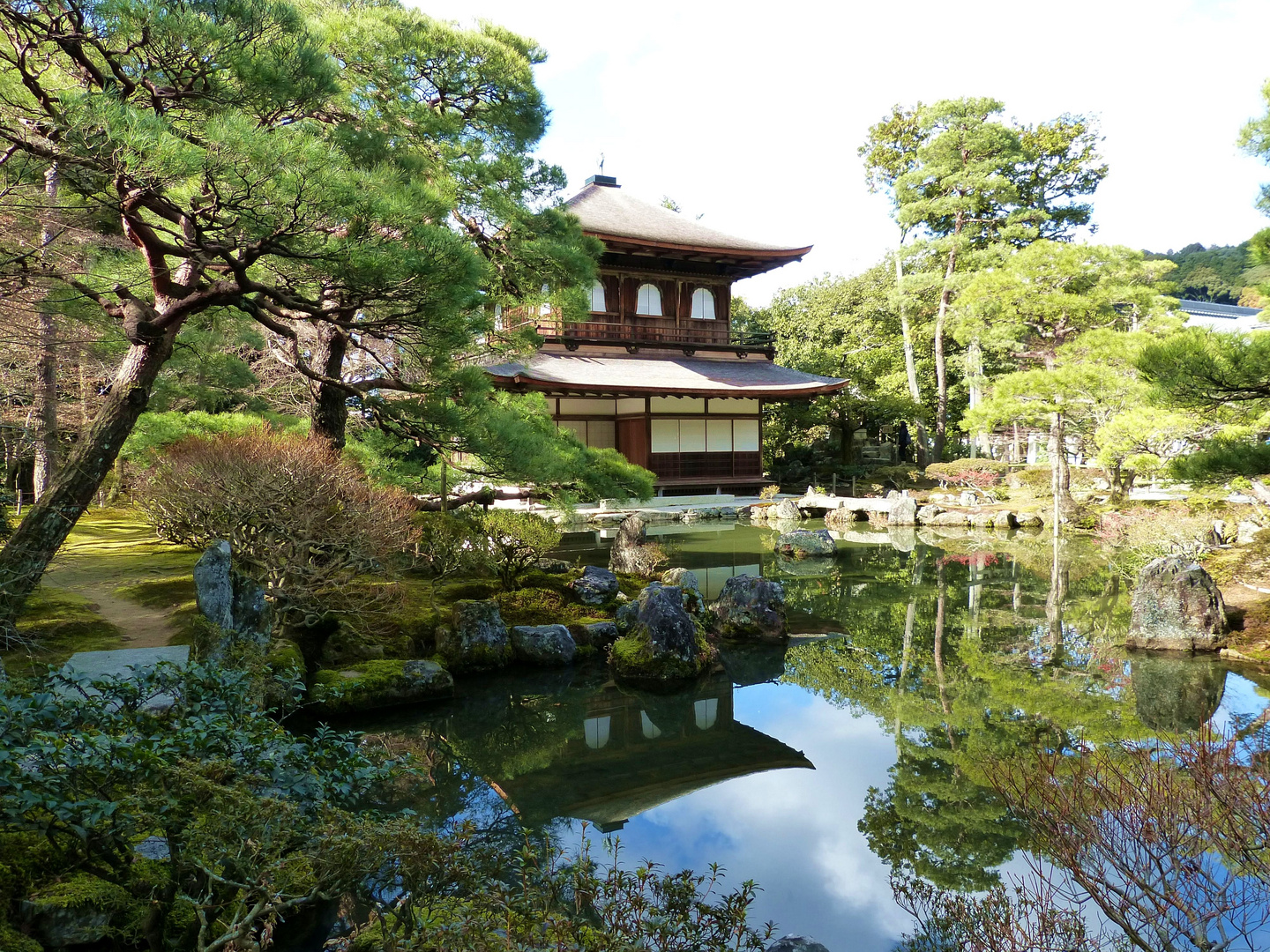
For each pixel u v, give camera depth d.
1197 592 10.26
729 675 9.87
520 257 12.16
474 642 9.74
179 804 3.39
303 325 11.53
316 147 6.39
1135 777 5.13
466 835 3.51
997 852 5.42
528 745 7.59
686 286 32.81
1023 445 38.12
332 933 4.29
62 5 6.29
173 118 6.78
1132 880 3.86
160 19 5.98
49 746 3.46
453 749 7.43
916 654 10.54
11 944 3.16
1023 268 21.92
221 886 3.84
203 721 3.77
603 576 12.39
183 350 13.75
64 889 3.51
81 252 10.23
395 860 3.98
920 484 32.91
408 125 11.07
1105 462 17.52
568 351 29.81
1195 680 8.95
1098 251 21.48
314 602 9.01
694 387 27.91
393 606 10.04
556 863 5.15
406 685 8.48
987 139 32.97
